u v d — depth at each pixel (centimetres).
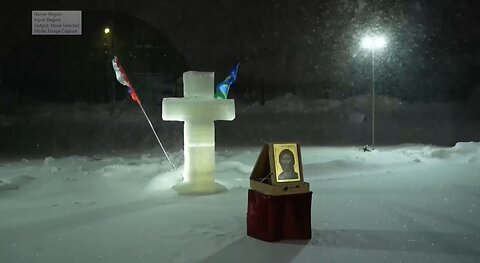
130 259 418
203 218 545
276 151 462
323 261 406
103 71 2588
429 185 725
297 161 468
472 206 588
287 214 461
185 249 440
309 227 464
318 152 1209
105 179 789
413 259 409
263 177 482
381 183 750
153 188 727
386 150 1221
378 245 445
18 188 745
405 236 470
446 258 411
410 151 1166
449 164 935
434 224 511
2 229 517
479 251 428
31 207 624
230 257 418
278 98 2491
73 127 1823
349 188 712
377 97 2302
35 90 2523
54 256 429
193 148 695
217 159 1070
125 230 504
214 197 661
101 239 475
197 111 686
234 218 543
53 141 1487
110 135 1587
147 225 521
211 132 701
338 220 529
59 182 772
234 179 798
